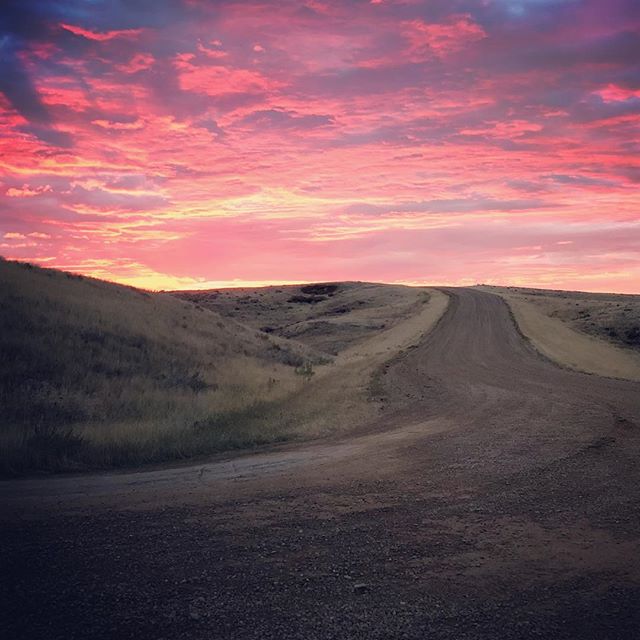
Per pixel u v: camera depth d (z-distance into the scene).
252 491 7.07
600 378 24.14
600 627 3.60
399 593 4.09
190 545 5.04
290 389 20.64
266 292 119.25
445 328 52.66
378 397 18.94
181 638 3.36
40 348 17.27
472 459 9.05
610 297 93.69
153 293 37.81
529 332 48.19
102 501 6.52
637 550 5.04
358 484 7.46
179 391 17.56
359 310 84.94
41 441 9.14
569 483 7.47
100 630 3.42
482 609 3.84
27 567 4.42
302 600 3.94
